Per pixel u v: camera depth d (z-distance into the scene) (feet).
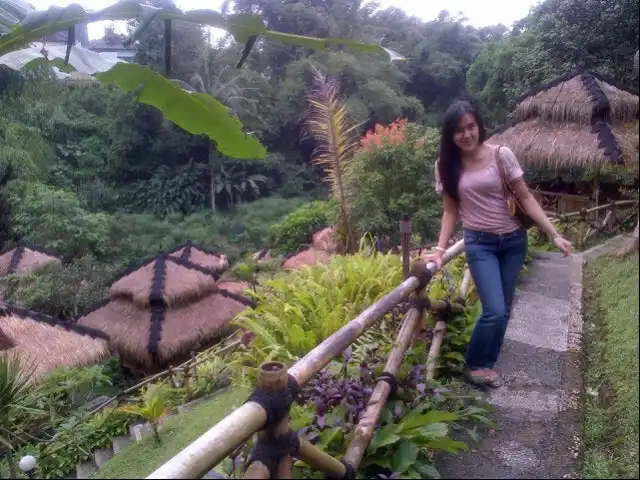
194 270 32.71
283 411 5.11
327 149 25.18
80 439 16.35
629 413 7.36
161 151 86.02
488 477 7.08
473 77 67.67
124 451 12.75
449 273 12.85
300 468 6.46
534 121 27.50
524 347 10.80
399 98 86.84
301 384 5.74
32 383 19.61
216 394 17.06
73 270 45.55
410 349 9.11
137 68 8.11
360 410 6.90
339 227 28.19
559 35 26.68
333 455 6.48
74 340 24.59
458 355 10.05
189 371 20.20
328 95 23.88
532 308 12.94
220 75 80.59
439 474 6.97
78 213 59.93
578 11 24.50
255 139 9.29
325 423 6.74
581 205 29.76
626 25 19.72
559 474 7.06
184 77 79.10
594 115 24.09
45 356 22.95
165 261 32.30
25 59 14.60
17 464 15.34
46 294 39.50
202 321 31.09
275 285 13.53
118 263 61.31
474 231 8.75
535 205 8.42
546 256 17.98
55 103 69.62
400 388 7.88
